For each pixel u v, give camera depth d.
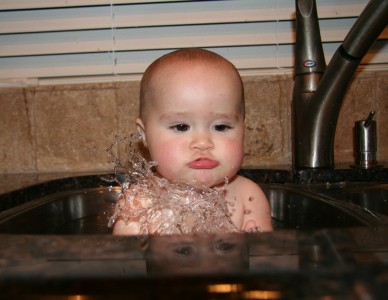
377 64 1.09
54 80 1.09
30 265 0.28
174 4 1.07
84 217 0.87
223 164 0.73
